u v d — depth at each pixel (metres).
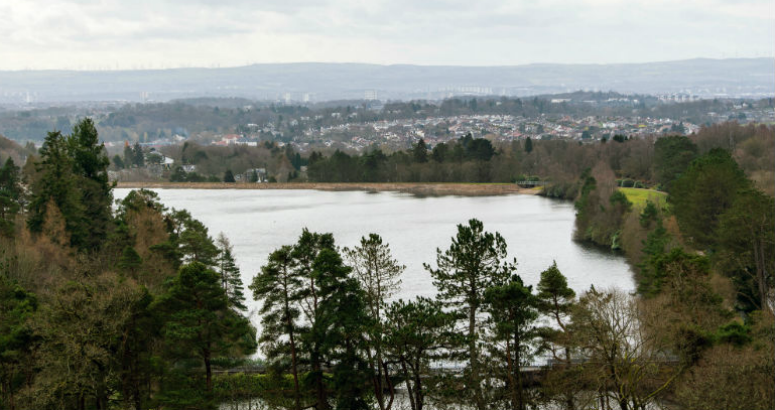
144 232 99.44
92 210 106.94
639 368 49.16
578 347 50.28
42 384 50.03
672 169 188.62
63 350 50.38
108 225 107.06
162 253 84.19
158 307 54.25
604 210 153.25
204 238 97.00
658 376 55.06
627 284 111.12
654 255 81.81
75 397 52.50
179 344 52.72
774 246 78.69
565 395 52.91
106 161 115.25
